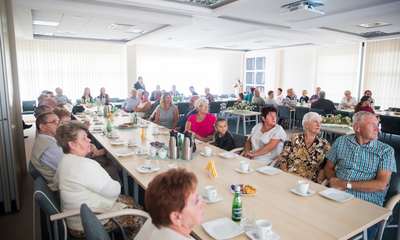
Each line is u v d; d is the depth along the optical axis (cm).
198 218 91
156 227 89
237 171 201
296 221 129
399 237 175
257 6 488
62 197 158
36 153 214
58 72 896
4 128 263
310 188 170
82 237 161
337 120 413
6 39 292
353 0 461
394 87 806
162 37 830
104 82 976
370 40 802
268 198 155
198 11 513
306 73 1056
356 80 901
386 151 189
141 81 878
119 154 240
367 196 189
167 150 255
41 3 435
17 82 355
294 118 707
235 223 125
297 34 780
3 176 267
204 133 341
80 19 567
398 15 501
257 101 771
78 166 155
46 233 236
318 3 479
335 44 898
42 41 862
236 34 790
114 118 484
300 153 230
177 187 84
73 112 566
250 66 1249
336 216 134
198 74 1163
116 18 521
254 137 274
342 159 205
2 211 271
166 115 450
